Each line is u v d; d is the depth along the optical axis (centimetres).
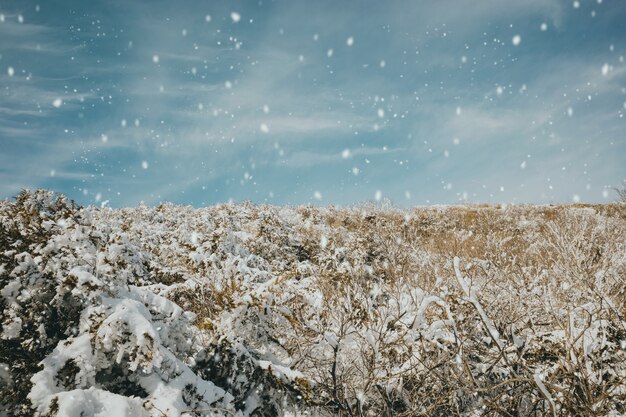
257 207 1636
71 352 307
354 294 414
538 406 355
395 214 1745
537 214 1892
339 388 383
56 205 521
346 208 2038
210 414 309
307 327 399
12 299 333
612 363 340
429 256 673
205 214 1195
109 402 275
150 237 866
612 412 308
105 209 1195
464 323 429
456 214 2053
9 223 427
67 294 352
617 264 596
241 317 379
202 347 403
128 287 381
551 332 414
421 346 384
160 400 293
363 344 396
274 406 366
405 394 389
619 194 1538
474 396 377
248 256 725
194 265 589
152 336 304
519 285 491
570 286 500
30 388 286
